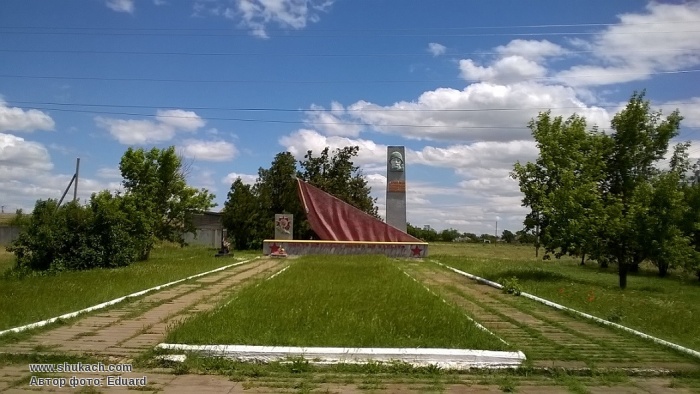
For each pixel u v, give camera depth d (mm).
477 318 12883
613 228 22156
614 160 27328
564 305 14719
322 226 39844
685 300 19312
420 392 7270
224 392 7141
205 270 24141
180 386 7371
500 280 20391
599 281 25516
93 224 25906
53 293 15070
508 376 8094
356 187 54562
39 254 24828
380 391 7281
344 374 8016
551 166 23453
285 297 14258
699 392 7500
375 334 9617
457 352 8570
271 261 32188
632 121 27125
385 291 15852
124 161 34531
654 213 22359
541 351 9414
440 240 103125
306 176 53688
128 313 12664
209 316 11141
